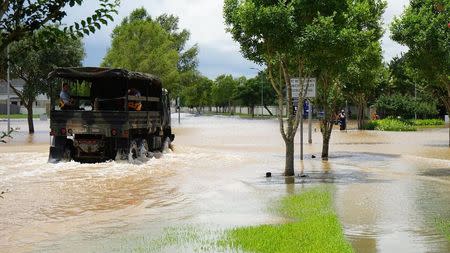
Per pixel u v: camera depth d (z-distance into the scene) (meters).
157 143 22.41
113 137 18.86
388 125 47.34
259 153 23.27
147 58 53.78
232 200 11.26
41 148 24.78
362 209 9.80
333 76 19.31
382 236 7.59
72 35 4.73
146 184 13.97
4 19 4.25
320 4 14.24
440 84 25.97
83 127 18.47
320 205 10.24
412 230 7.98
